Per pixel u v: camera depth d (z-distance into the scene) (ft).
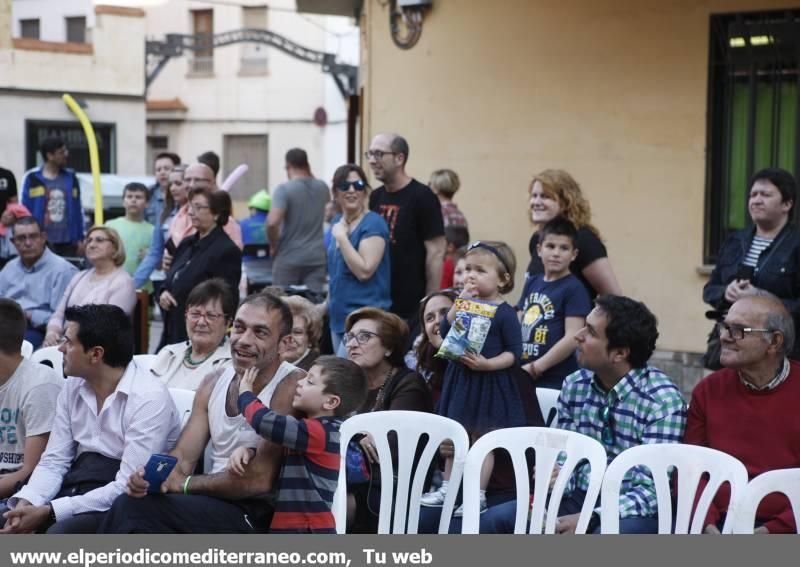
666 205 32.09
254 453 16.51
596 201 33.06
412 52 35.91
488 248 19.80
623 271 32.78
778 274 21.94
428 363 20.84
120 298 27.45
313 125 120.98
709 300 23.04
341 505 16.31
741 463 15.11
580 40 33.01
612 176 32.81
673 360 32.09
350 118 43.62
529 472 18.70
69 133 97.71
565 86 33.35
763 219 22.31
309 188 37.22
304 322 21.01
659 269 32.24
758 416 16.47
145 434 17.69
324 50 118.83
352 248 24.52
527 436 16.21
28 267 29.45
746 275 21.94
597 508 16.35
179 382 20.79
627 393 17.28
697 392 17.15
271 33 114.21
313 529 15.79
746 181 31.35
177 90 124.98
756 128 31.17
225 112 123.54
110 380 18.04
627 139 32.50
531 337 21.72
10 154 94.84
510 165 34.42
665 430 16.88
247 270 41.01
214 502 16.35
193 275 26.71
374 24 36.70
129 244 34.96
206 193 26.86
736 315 16.30
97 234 27.58
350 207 24.82
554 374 21.44
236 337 16.65
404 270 25.67
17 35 110.63
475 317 19.16
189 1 122.31
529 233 34.27
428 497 18.44
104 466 18.07
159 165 36.88
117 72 99.45
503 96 34.42
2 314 19.16
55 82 96.48
